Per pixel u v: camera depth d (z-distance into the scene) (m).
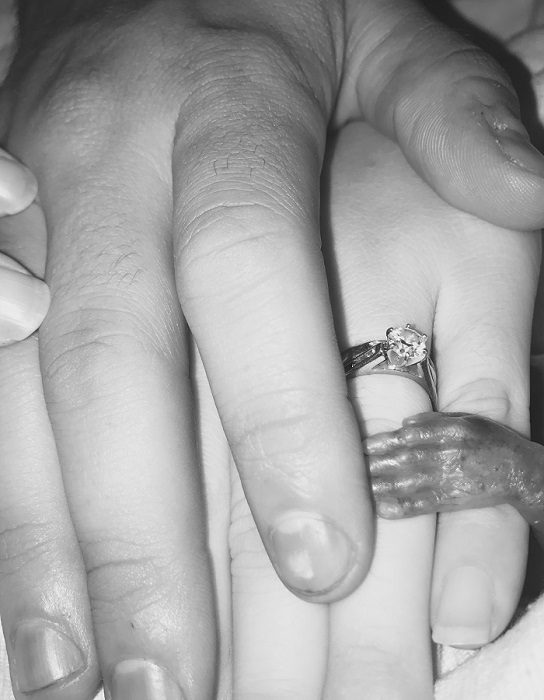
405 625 0.20
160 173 0.21
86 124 0.22
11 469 0.21
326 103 0.23
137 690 0.19
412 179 0.24
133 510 0.19
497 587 0.20
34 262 0.22
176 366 0.20
